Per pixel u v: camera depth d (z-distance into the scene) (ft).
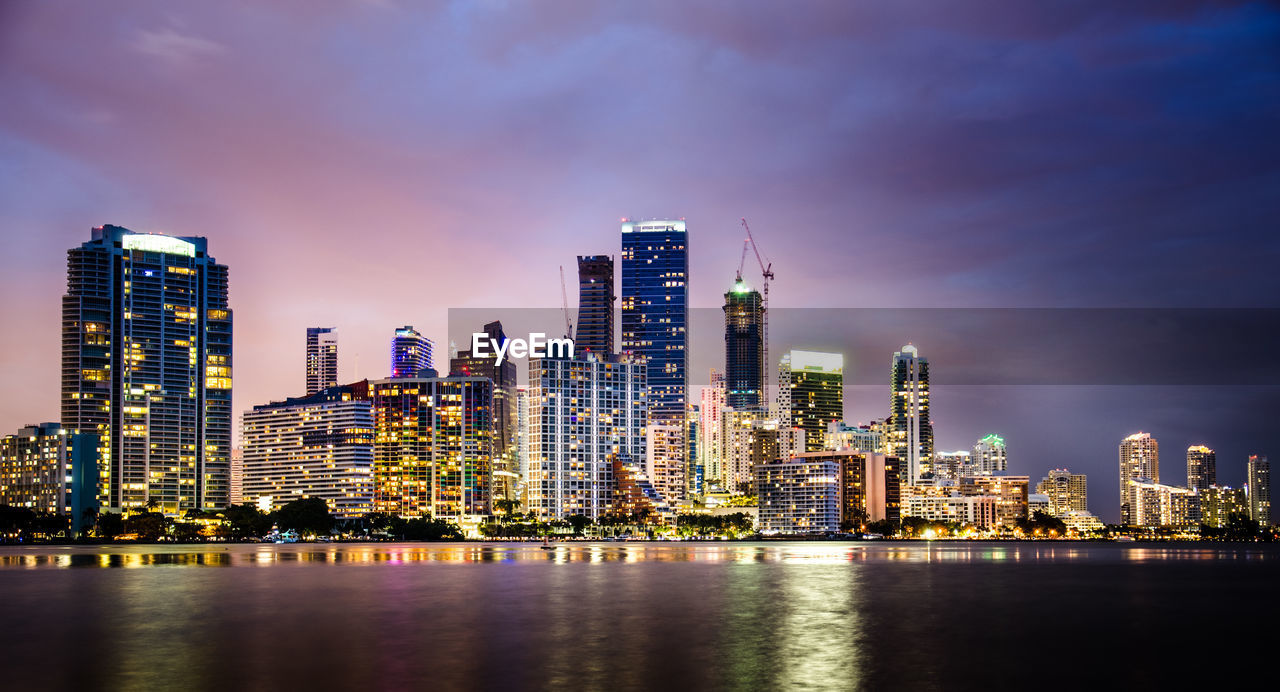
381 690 353.92
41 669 397.60
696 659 416.26
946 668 396.16
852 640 472.03
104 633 499.51
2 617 571.69
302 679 374.02
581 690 352.90
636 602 654.12
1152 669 396.57
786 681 368.89
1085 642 468.34
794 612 593.42
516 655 426.51
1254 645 461.37
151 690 355.97
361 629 510.99
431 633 495.41
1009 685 363.15
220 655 428.15
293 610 603.67
